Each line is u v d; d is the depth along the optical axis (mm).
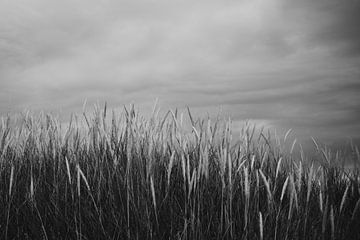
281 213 2312
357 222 2332
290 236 2232
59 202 2574
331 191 2590
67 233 2396
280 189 2635
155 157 2699
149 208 2400
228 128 2602
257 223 2314
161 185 2615
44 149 3105
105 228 2414
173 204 2506
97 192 2590
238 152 2619
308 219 2324
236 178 2541
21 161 3021
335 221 2357
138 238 2279
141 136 2770
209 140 2633
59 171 2801
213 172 2678
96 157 2748
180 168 2711
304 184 2607
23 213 2568
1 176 2865
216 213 2375
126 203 2510
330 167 2709
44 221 2459
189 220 2312
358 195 2627
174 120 2699
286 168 2734
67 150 3025
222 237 2252
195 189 2508
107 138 2863
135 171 2627
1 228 2484
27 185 2717
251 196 2488
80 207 2490
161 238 2256
